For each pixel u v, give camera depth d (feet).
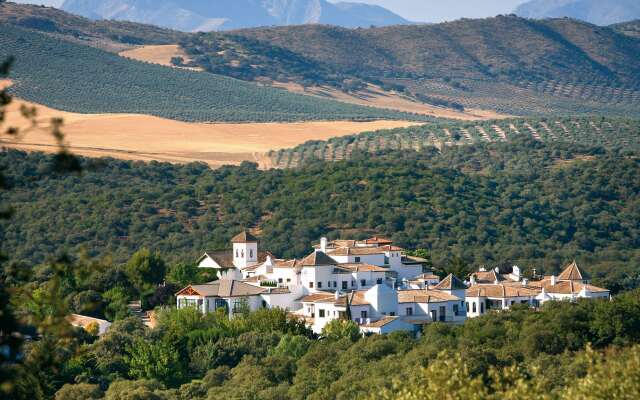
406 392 507.30
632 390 469.16
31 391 472.44
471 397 472.03
